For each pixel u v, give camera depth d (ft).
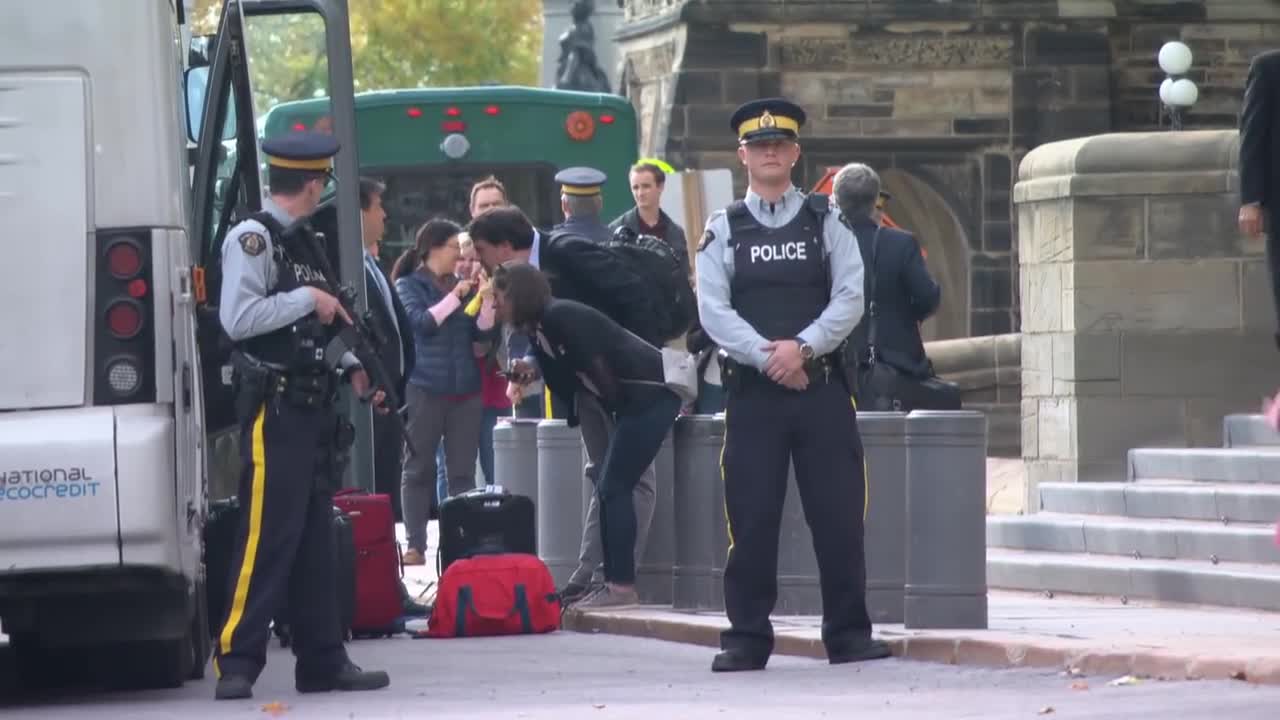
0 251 60.54
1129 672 59.67
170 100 61.46
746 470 65.72
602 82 269.23
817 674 64.28
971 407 166.20
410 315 104.78
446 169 147.64
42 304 60.49
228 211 77.97
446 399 104.88
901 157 239.09
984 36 237.66
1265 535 83.05
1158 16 238.89
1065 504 98.68
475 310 104.78
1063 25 236.84
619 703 58.85
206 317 70.79
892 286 84.02
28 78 60.75
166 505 59.88
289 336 61.82
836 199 85.61
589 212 99.91
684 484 83.05
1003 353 165.37
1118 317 101.65
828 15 236.22
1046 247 104.32
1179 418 101.30
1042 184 104.27
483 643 79.30
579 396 85.97
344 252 92.99
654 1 249.55
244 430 61.93
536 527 95.09
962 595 70.54
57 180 60.75
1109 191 101.71
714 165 236.22
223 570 73.87
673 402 82.43
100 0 60.85
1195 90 152.05
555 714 56.34
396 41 386.11
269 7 98.32
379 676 64.44
